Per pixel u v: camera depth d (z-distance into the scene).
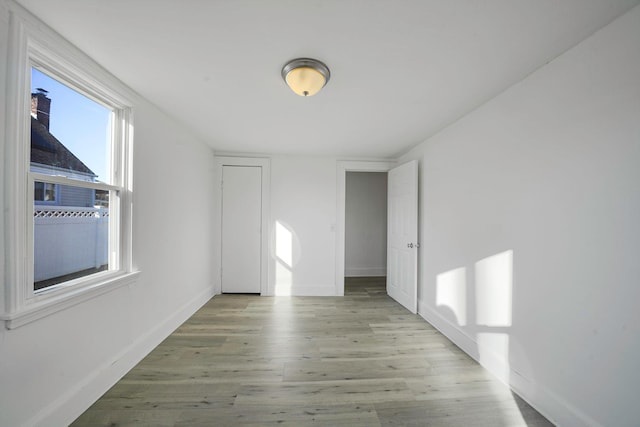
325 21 1.23
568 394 1.40
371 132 2.81
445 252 2.60
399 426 1.45
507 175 1.83
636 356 1.13
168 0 1.10
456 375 1.92
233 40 1.38
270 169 3.82
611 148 1.22
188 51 1.47
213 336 2.48
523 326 1.69
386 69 1.63
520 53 1.45
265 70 1.66
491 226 1.98
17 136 1.17
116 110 1.88
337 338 2.48
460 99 2.02
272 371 1.93
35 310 1.21
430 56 1.49
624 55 1.17
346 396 1.68
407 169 3.31
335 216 3.89
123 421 1.44
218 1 1.11
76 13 1.19
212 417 1.49
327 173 3.89
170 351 2.19
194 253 3.07
